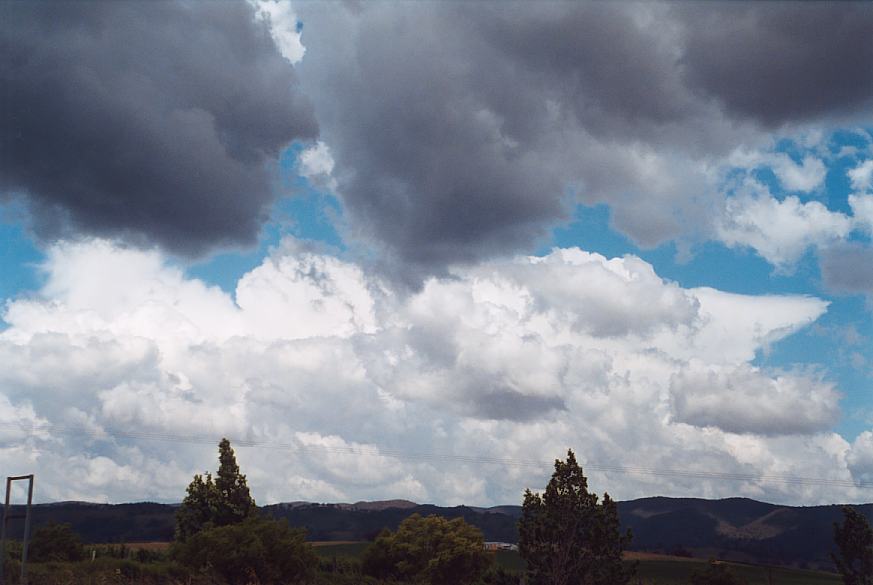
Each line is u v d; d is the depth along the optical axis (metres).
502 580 53.28
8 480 47.81
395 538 98.19
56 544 84.25
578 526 48.66
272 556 60.28
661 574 129.62
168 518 162.75
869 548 50.16
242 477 84.44
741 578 69.50
